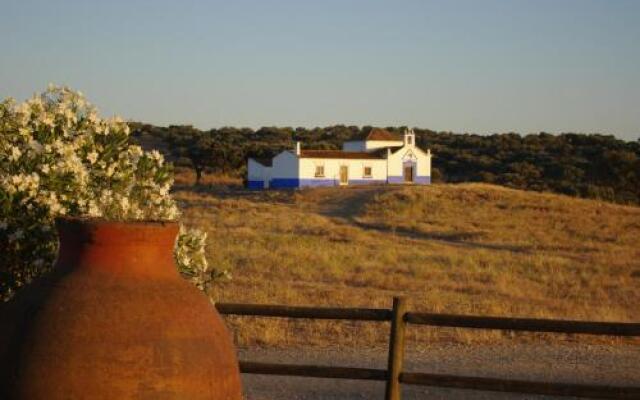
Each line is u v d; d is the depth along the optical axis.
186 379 4.66
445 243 40.41
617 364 12.92
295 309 7.67
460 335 14.62
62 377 4.49
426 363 12.54
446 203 56.50
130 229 4.85
